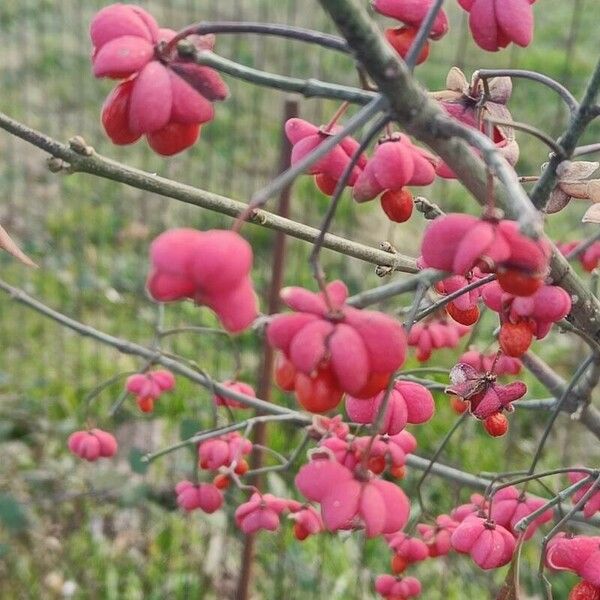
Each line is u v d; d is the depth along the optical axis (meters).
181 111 0.25
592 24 1.31
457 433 0.60
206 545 0.51
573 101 0.26
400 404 0.27
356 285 0.69
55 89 1.02
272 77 0.24
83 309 0.73
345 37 0.23
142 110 0.25
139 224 0.82
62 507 0.55
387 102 0.23
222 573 0.51
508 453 0.52
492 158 0.23
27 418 0.63
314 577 0.50
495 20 0.26
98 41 0.25
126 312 0.73
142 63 0.25
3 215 0.83
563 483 0.54
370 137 0.23
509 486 0.31
